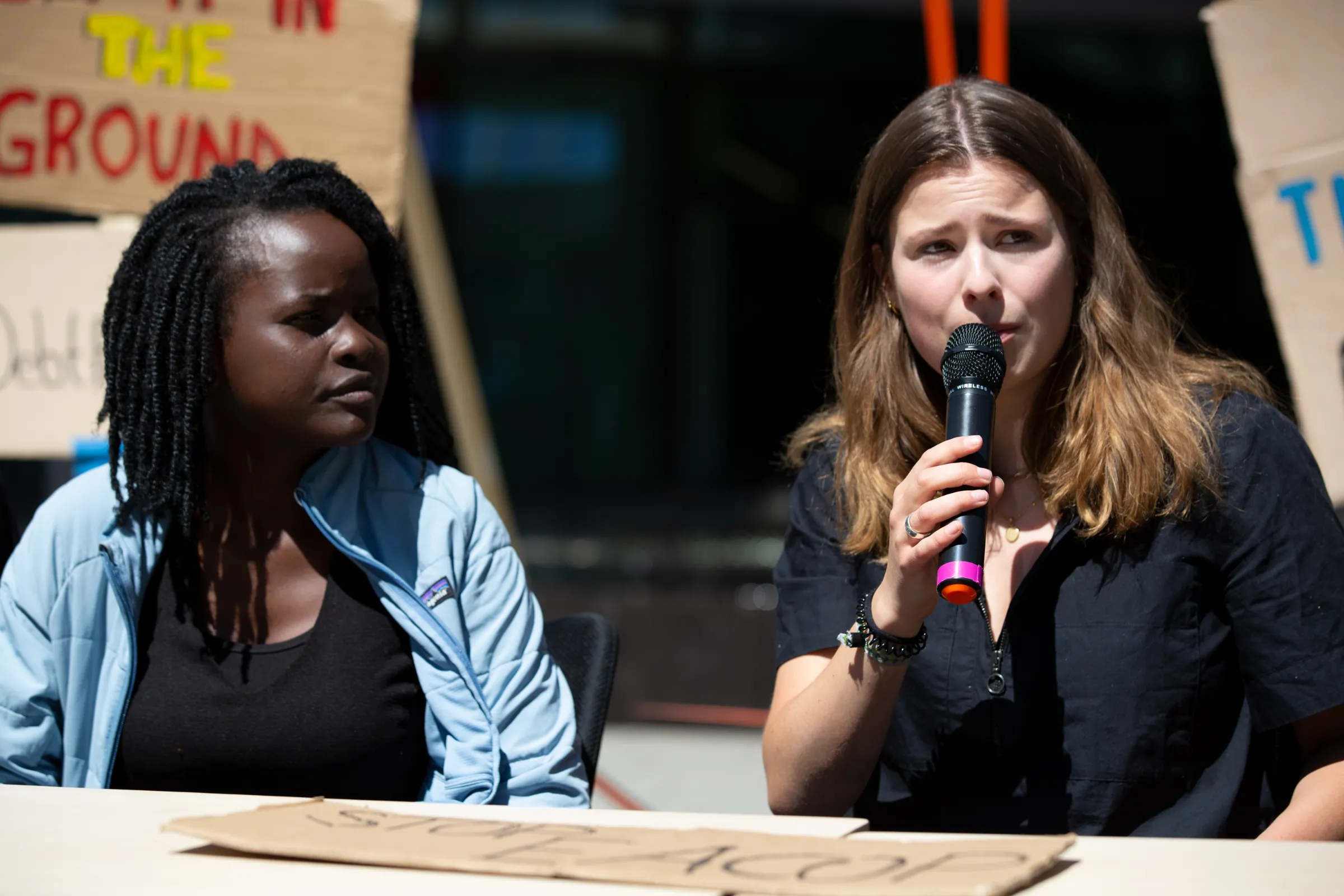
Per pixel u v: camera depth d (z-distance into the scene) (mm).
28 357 3645
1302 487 2178
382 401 2553
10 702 2242
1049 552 2201
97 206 3643
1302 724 2139
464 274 16188
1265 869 1378
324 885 1370
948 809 2232
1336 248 3432
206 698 2201
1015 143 2178
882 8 11680
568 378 16688
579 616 2604
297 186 2354
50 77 3645
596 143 15938
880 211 2312
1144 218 14406
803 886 1307
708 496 15805
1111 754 2125
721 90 15812
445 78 14820
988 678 2213
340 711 2203
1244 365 2400
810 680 2336
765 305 16547
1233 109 3527
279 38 3621
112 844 1532
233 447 2326
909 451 2430
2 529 2846
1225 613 2205
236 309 2250
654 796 4641
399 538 2359
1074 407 2271
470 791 2201
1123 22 10344
